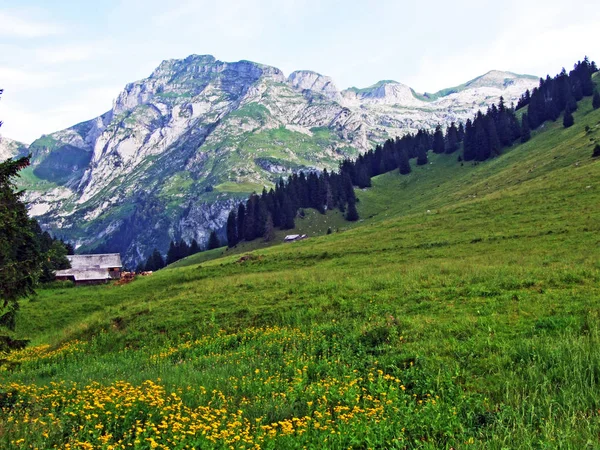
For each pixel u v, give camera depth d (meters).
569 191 60.66
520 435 9.78
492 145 168.88
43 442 11.03
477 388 12.65
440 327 18.78
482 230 53.06
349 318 24.98
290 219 168.50
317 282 35.22
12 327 17.47
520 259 34.47
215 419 12.30
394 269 37.97
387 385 13.76
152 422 12.18
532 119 175.75
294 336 22.44
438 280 29.12
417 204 135.25
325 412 12.26
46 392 16.75
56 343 32.38
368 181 193.38
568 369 12.38
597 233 41.25
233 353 22.20
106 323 32.97
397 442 9.84
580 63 194.62
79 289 62.88
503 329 17.19
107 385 17.73
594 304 18.64
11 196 17.86
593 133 100.94
